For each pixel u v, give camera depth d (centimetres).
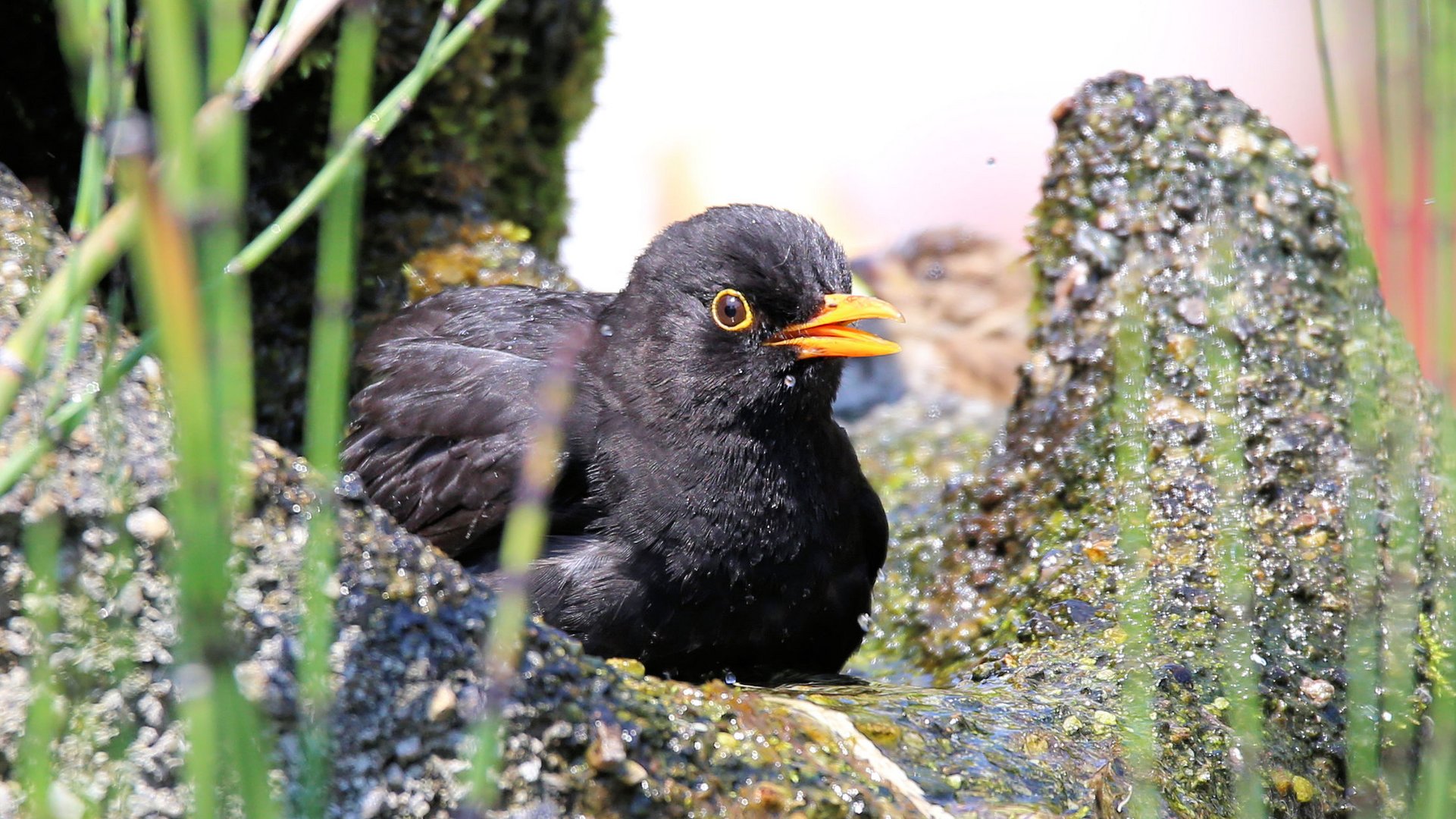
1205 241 1191
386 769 636
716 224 916
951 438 1546
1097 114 1283
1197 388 1118
